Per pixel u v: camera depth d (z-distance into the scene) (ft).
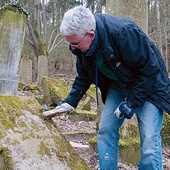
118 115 7.23
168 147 14.66
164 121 14.74
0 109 7.42
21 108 7.89
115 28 6.81
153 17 65.21
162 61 7.62
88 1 87.10
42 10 71.56
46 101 23.22
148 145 7.31
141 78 7.02
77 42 6.70
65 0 81.05
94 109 25.38
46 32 72.02
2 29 14.10
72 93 8.48
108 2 12.42
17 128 7.30
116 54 6.97
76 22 6.42
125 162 11.65
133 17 11.98
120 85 7.71
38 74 38.96
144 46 6.84
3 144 6.73
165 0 64.64
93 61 7.33
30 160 6.79
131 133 12.05
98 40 6.81
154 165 7.27
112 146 8.25
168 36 70.54
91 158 11.93
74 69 81.92
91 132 16.58
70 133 16.12
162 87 7.34
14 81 14.48
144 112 7.39
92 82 8.24
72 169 7.39
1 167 6.59
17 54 14.53
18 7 14.49
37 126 7.73
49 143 7.56
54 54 80.43
